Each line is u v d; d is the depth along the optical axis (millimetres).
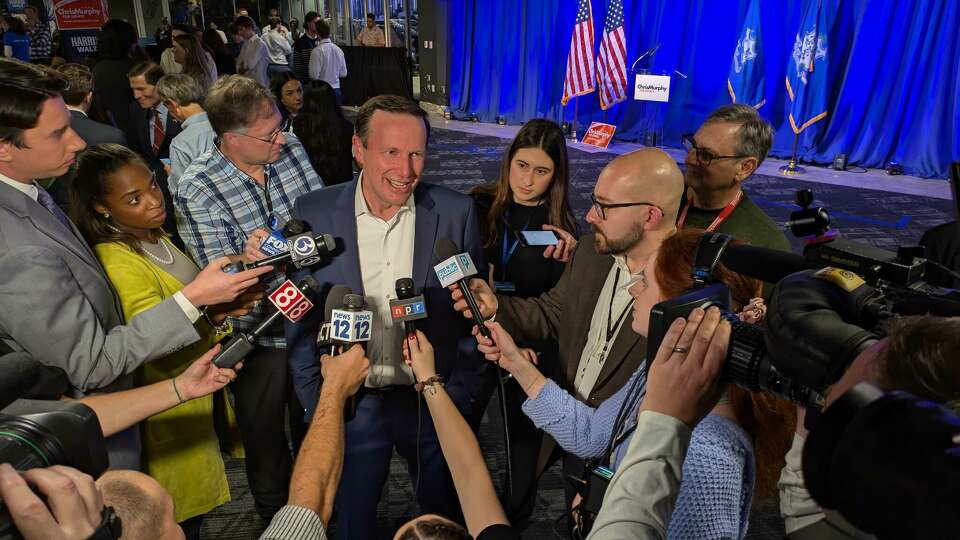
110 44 5727
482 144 10641
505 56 12281
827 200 7234
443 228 1947
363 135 1786
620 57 9570
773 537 2531
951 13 7707
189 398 1718
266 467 2473
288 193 2564
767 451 1053
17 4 14031
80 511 657
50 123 1541
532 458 2275
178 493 2088
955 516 408
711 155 2180
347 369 1414
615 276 1847
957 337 508
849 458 468
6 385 806
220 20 20109
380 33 14562
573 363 1936
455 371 2014
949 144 8023
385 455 1955
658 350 869
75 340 1579
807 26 8133
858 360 570
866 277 791
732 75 9016
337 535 2236
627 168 1692
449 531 1154
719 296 922
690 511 938
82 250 1710
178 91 3678
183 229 2426
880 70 8367
